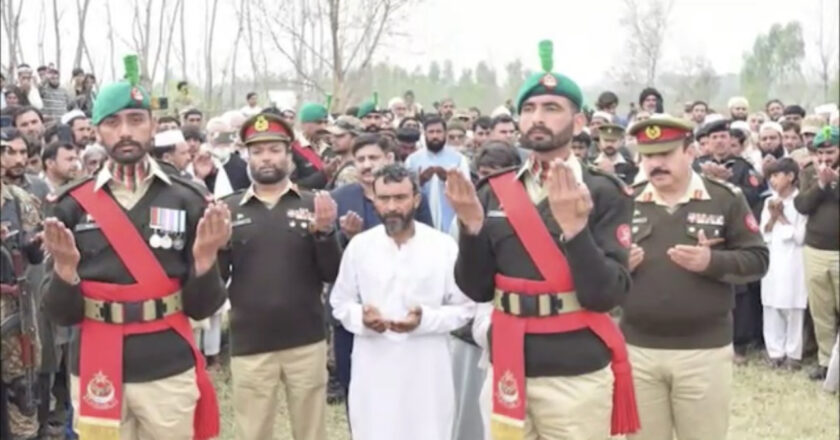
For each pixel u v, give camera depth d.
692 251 3.84
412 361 3.99
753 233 4.01
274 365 4.27
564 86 3.12
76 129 6.95
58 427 5.56
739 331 7.48
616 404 3.22
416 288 4.01
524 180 3.21
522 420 3.12
